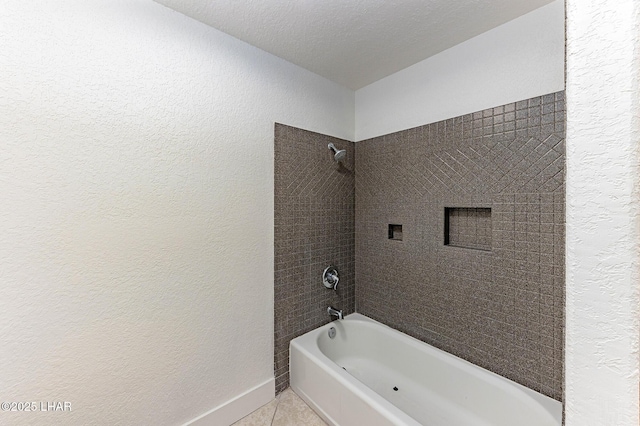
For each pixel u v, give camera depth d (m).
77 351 1.17
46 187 1.10
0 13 1.02
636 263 0.38
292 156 1.93
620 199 0.39
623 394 0.39
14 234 1.04
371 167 2.26
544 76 1.41
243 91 1.68
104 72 1.22
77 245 1.16
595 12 0.41
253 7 1.39
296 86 1.96
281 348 1.88
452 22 1.52
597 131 0.40
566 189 0.44
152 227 1.35
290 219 1.93
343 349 2.17
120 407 1.26
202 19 1.48
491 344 1.61
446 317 1.81
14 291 1.04
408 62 1.93
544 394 1.42
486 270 1.63
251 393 1.71
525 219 1.48
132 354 1.30
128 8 1.28
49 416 1.11
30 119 1.07
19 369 1.05
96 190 1.20
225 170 1.60
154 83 1.35
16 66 1.04
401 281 2.06
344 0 1.35
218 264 1.58
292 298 1.94
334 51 1.79
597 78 0.40
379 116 2.19
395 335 2.01
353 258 2.36
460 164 1.72
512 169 1.52
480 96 1.63
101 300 1.22
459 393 1.65
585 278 0.42
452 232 1.84
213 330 1.55
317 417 1.66
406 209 2.02
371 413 1.36
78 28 1.16
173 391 1.41
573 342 0.44
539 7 1.41
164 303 1.39
